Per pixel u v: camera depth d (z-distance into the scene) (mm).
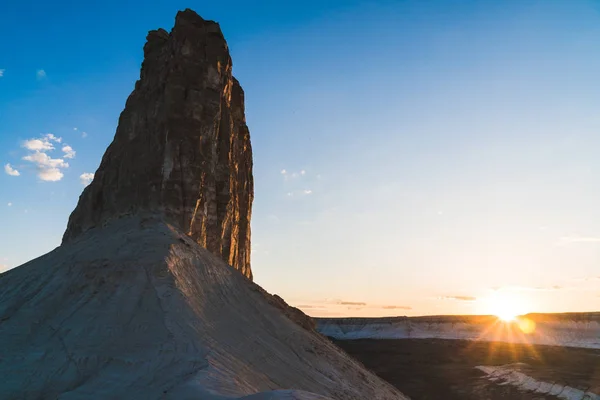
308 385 30781
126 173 47875
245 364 27828
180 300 30641
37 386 23328
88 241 40281
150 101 50688
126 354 25203
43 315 29797
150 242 36750
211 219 48281
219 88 50875
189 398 19750
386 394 39281
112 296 30453
